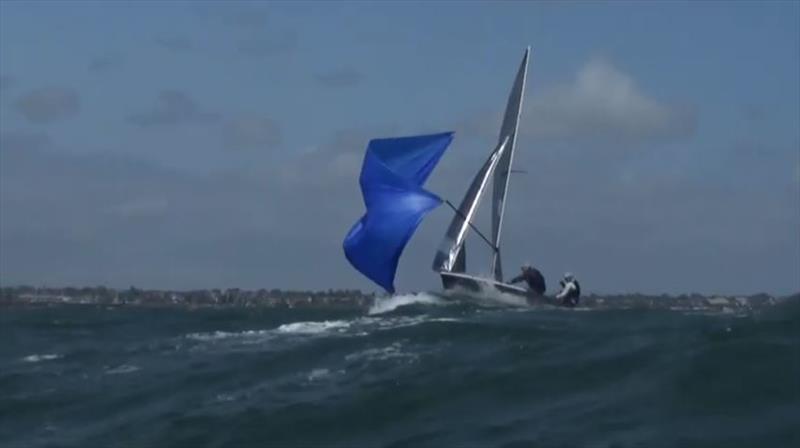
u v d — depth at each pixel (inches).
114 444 2687.0
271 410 2746.1
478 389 2714.1
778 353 2630.4
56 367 3747.5
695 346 2780.5
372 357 3265.3
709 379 2524.6
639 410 2426.2
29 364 3880.4
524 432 2375.7
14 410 3117.6
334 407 2699.3
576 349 2997.0
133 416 2925.7
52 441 2775.6
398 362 3142.2
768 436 2196.1
